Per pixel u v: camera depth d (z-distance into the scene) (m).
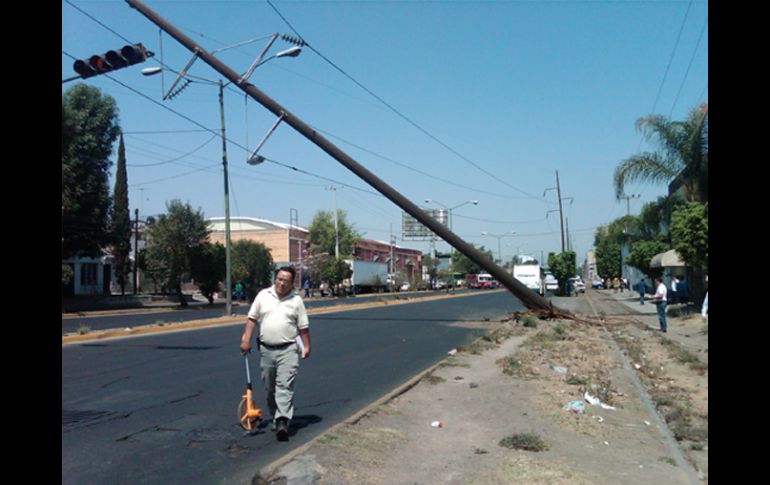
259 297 7.37
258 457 6.55
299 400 9.62
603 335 20.44
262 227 76.94
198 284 45.97
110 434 7.40
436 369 12.28
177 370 12.50
